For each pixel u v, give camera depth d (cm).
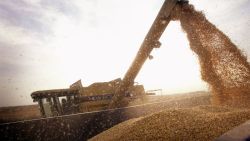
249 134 114
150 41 671
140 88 933
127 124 431
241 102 505
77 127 521
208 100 788
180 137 291
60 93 798
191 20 588
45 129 484
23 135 460
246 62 529
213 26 586
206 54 556
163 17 623
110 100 876
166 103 696
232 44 553
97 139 425
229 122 310
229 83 536
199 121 326
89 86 862
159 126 333
